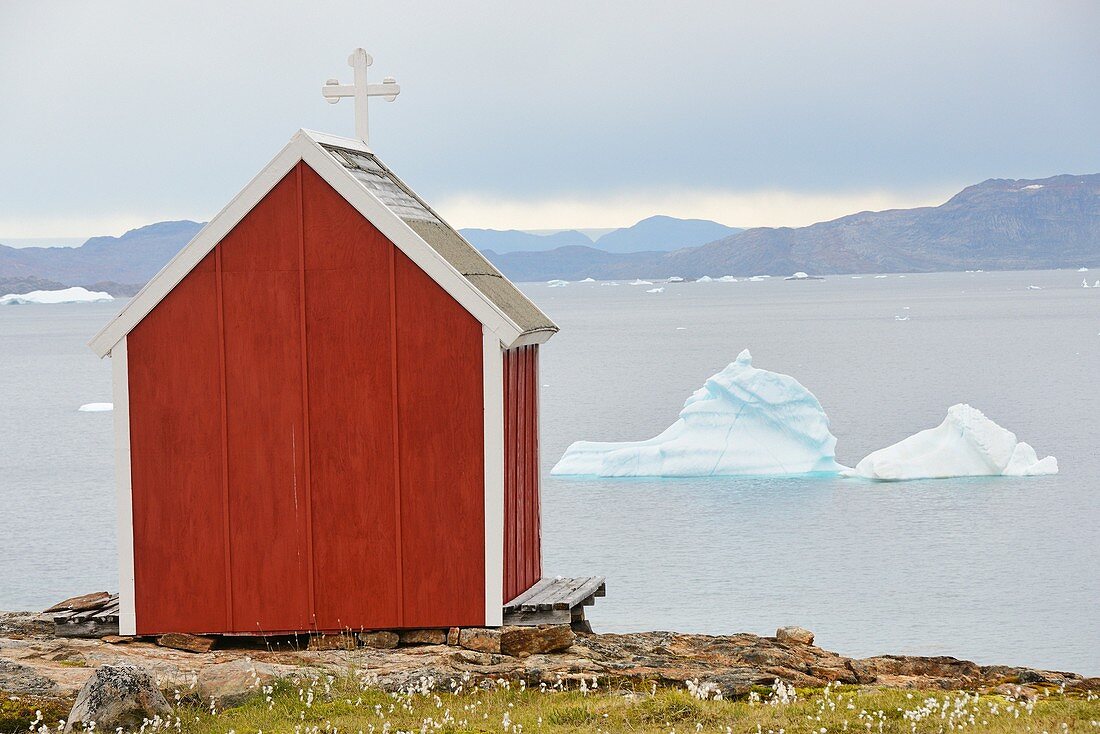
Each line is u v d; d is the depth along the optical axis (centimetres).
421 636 4438
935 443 18412
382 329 4416
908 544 13412
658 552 13125
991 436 18088
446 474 4406
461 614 4409
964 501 15988
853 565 12388
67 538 14050
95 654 4228
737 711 3512
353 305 4419
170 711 3438
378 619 4428
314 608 4434
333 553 4434
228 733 3284
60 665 4072
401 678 3875
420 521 4416
